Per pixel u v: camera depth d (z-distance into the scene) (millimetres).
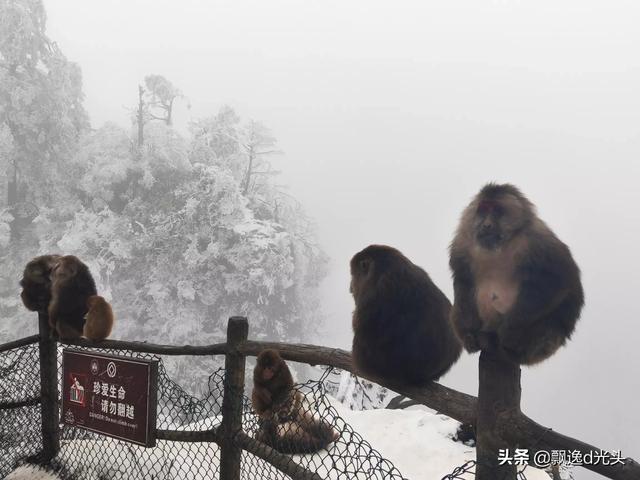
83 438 5160
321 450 4715
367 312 3053
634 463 1937
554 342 2680
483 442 2373
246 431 4027
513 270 2793
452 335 3072
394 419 6559
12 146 40281
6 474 4887
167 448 4988
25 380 5160
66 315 4668
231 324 3682
